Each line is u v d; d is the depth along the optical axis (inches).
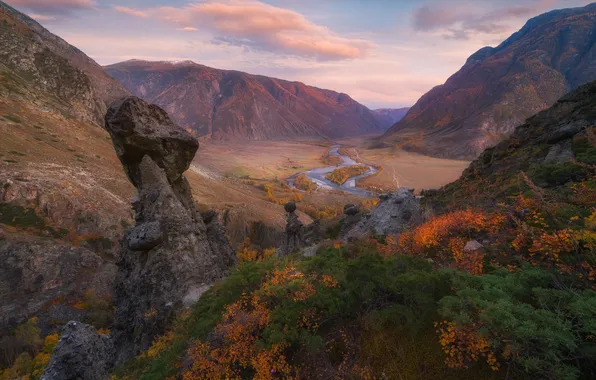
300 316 246.4
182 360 277.7
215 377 231.6
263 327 253.6
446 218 406.9
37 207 2930.6
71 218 3016.7
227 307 302.4
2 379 1700.3
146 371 347.6
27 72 5423.2
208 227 1077.1
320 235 1256.2
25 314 2170.3
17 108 4431.6
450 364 175.9
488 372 168.7
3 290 2222.0
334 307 236.4
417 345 200.7
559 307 176.1
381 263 272.2
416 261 282.2
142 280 667.4
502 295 189.6
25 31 6269.7
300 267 322.0
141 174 762.2
